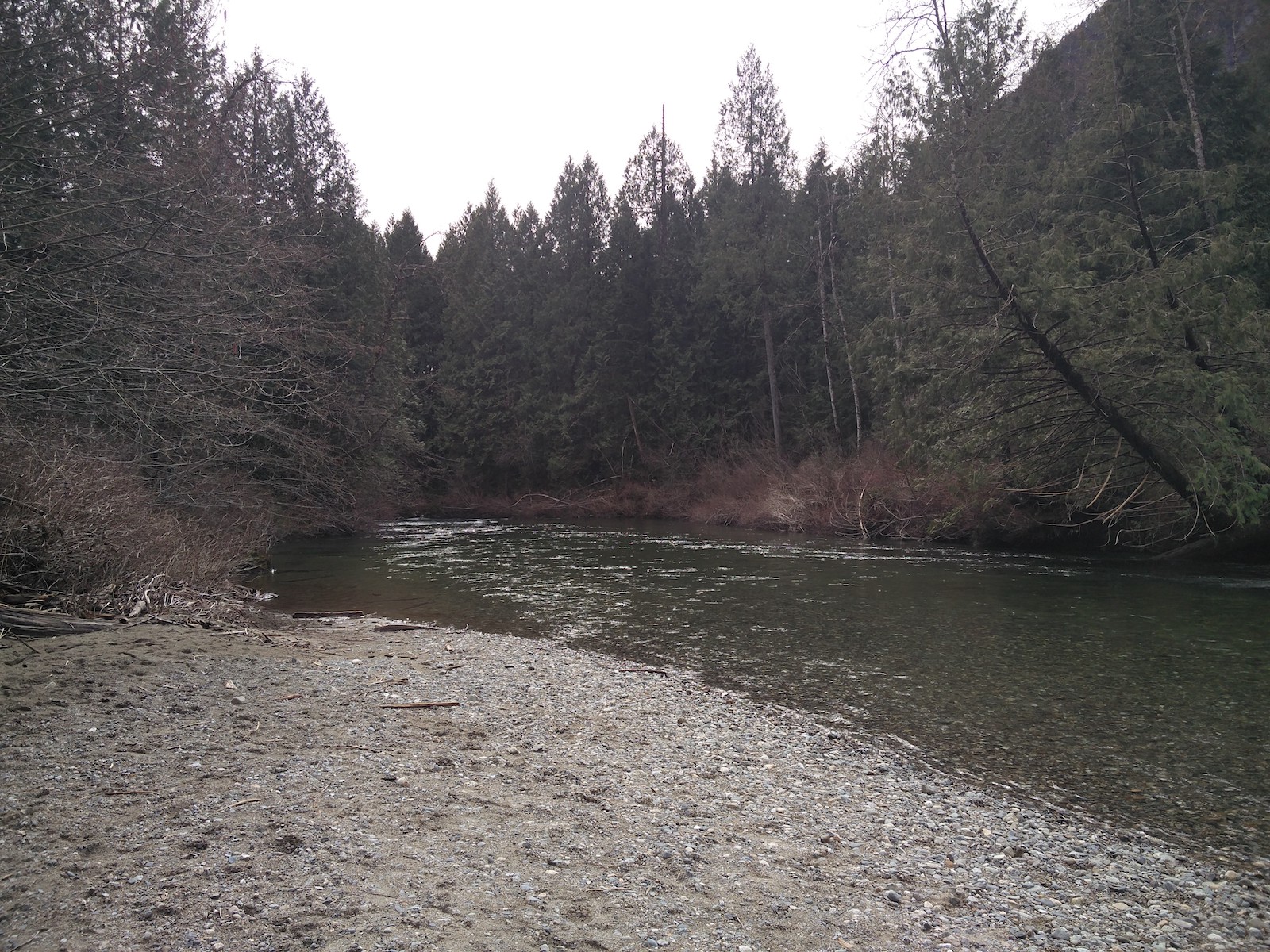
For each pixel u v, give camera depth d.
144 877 3.25
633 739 5.82
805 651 8.99
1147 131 18.25
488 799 4.41
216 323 10.83
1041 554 18.23
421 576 15.21
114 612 8.23
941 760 5.63
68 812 3.81
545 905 3.29
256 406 15.55
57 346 9.12
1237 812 4.77
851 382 33.38
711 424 38.03
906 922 3.43
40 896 3.06
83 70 9.12
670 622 10.68
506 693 6.91
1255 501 14.00
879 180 20.44
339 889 3.26
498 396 42.41
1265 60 20.64
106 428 10.77
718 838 4.18
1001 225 16.66
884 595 12.66
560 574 15.50
